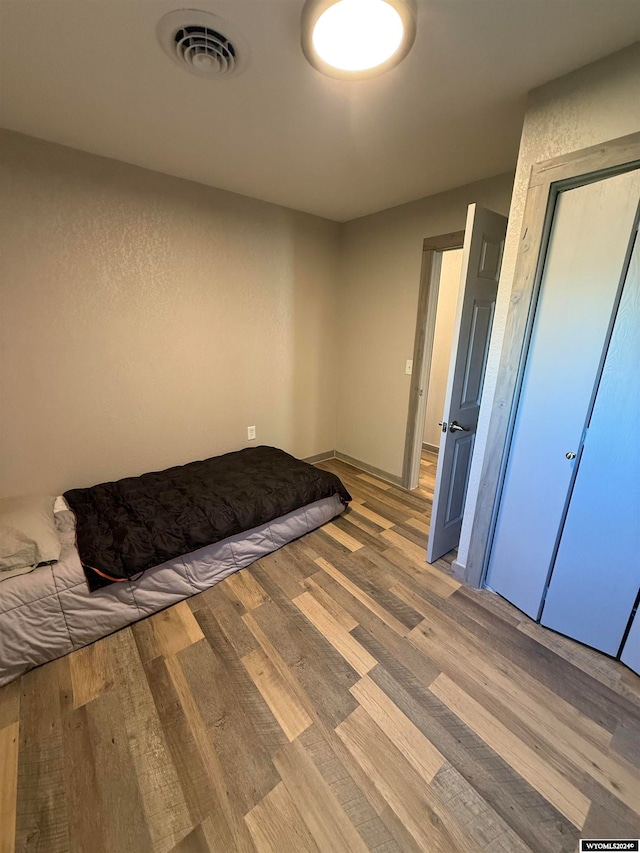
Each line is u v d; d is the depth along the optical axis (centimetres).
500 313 177
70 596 161
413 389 316
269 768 121
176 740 129
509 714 140
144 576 181
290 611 189
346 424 393
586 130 140
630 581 155
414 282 298
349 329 366
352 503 309
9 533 167
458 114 167
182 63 137
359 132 185
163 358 266
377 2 106
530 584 185
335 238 351
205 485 250
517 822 109
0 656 147
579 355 156
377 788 116
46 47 128
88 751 125
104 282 231
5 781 117
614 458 152
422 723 136
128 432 260
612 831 108
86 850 102
